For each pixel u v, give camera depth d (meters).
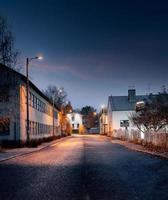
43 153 28.33
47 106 64.12
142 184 11.77
